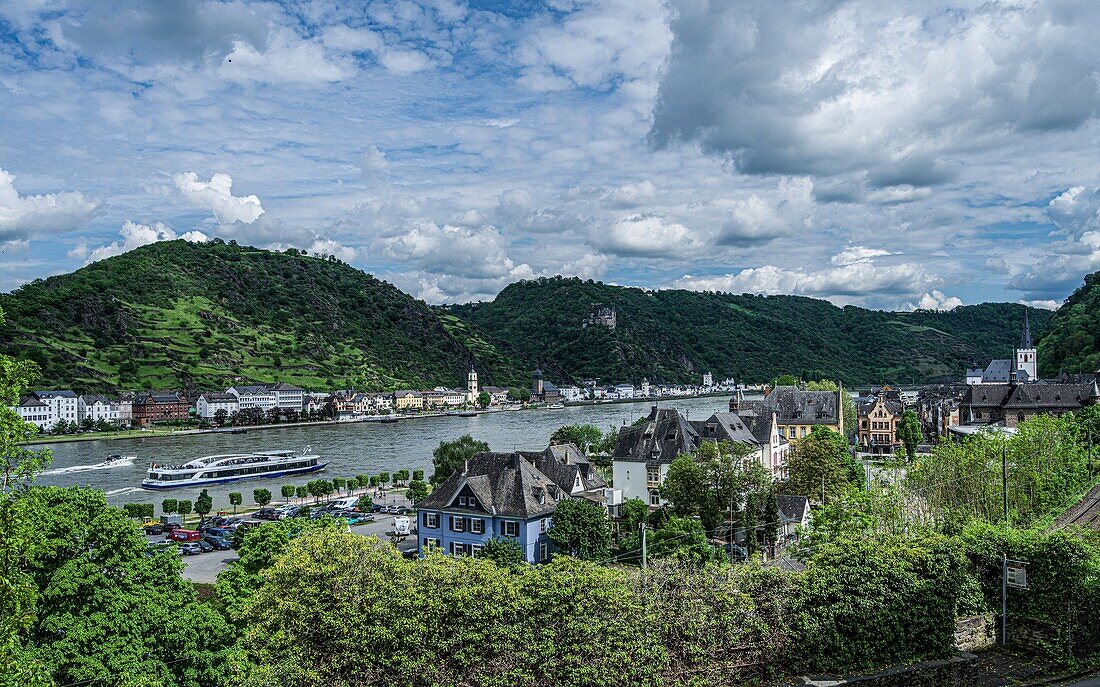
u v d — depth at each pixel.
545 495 91.69
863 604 36.12
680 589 35.31
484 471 96.88
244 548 58.25
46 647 36.00
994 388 192.62
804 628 35.56
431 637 33.62
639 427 120.31
